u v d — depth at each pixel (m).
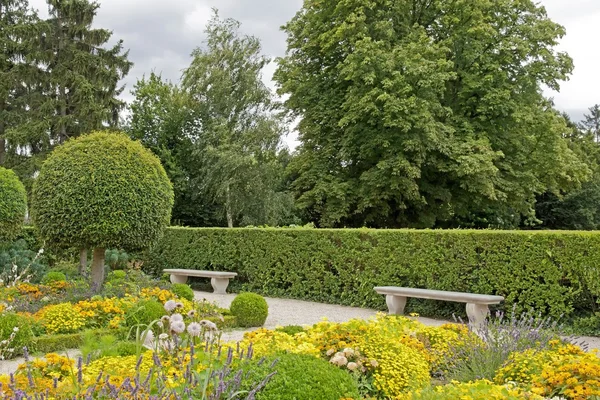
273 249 12.84
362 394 4.08
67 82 22.84
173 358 3.71
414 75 15.52
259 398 3.12
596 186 30.27
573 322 8.45
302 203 18.41
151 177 9.49
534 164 18.36
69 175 8.94
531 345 4.96
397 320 5.86
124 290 8.67
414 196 16.84
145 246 9.55
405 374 4.32
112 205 8.91
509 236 9.14
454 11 17.48
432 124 15.52
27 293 8.75
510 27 18.23
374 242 11.01
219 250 14.01
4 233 11.81
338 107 17.95
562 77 17.91
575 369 3.78
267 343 4.43
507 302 9.14
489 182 16.23
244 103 23.53
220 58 23.92
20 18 25.25
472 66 17.34
